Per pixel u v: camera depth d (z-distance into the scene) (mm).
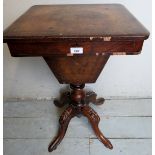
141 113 1485
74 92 1195
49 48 821
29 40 778
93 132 1351
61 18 962
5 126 1424
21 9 1326
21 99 1653
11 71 1539
